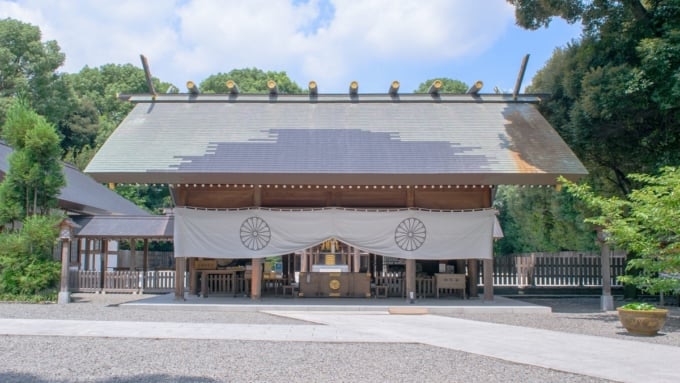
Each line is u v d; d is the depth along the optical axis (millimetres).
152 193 42031
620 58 17375
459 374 7395
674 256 12211
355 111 18266
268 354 8633
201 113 17953
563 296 20344
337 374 7320
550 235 28719
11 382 6754
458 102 18812
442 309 14469
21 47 37688
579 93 18328
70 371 7371
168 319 12828
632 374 7457
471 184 14734
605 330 11594
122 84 50844
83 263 24859
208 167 14648
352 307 14570
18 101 18531
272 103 18797
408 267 15773
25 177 17047
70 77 47656
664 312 10836
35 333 10430
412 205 15852
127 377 7051
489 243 15688
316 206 16188
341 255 23906
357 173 14445
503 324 12297
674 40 15008
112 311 14281
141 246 33594
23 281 16719
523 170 14570
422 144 16047
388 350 9070
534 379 7160
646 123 17750
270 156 15281
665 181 12406
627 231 12734
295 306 14633
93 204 24000
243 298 16688
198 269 18000
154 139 16156
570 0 17953
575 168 14820
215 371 7430
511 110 18188
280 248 15617
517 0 19281
